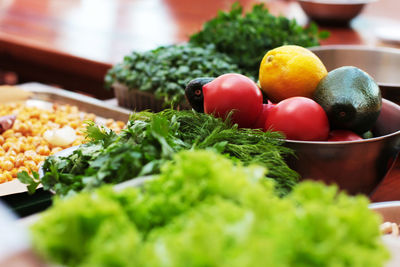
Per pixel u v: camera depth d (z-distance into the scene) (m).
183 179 0.58
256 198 0.54
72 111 1.14
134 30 1.67
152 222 0.57
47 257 0.51
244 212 0.53
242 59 1.13
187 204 0.56
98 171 0.65
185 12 1.92
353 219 0.54
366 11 1.98
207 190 0.57
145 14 1.90
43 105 1.20
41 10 1.95
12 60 1.59
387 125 0.81
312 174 0.73
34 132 1.05
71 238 0.54
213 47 1.14
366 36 1.63
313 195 0.56
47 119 1.10
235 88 0.76
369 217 0.54
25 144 1.00
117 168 0.65
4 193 0.79
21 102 1.20
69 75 1.45
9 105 1.17
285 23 1.21
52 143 1.00
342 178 0.73
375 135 0.83
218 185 0.57
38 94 1.22
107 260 0.50
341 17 1.71
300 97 0.77
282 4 2.07
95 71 1.36
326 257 0.51
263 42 1.14
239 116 0.76
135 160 0.65
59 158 0.73
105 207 0.54
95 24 1.75
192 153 0.59
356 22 1.81
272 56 0.81
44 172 0.72
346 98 0.75
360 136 0.79
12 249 0.46
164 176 0.59
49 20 1.80
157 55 1.12
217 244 0.49
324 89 0.77
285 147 0.72
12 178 0.89
